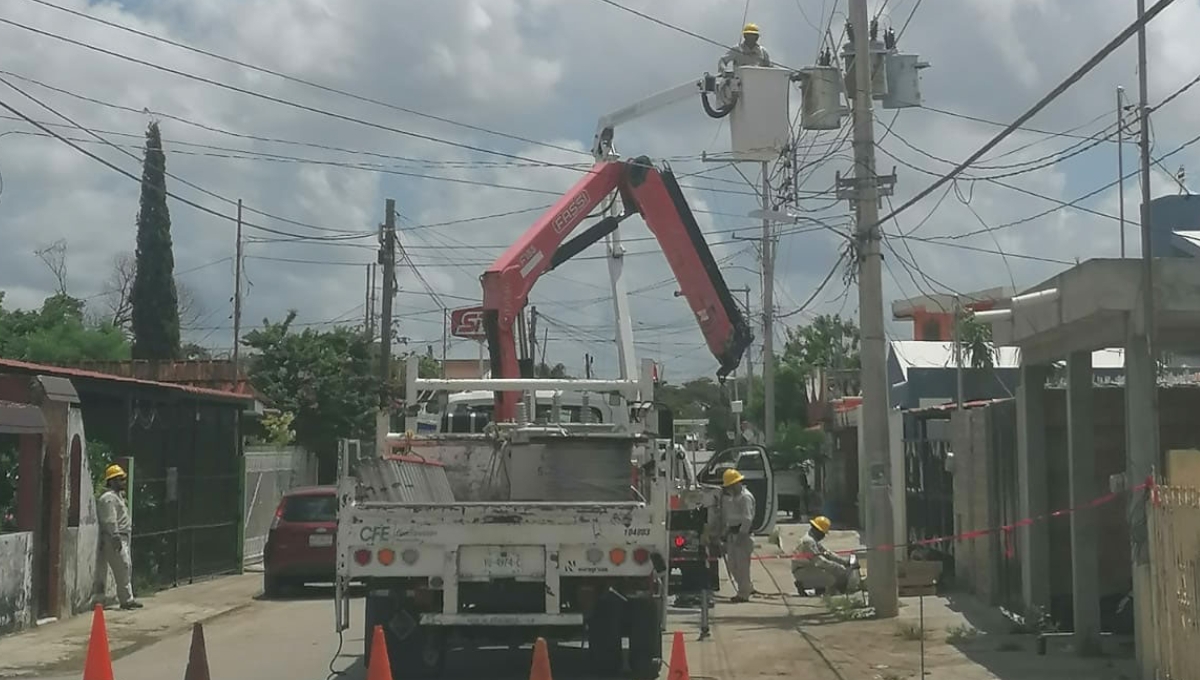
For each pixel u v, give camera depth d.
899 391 33.56
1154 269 11.38
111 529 18.09
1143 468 11.36
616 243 21.58
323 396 37.38
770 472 23.00
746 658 13.30
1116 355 26.00
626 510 11.36
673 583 20.31
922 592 12.06
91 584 17.88
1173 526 10.21
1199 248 20.02
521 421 14.52
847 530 36.44
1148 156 11.45
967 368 29.20
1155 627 10.77
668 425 13.57
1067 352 13.69
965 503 19.27
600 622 11.66
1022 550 15.63
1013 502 16.66
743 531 18.94
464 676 12.09
